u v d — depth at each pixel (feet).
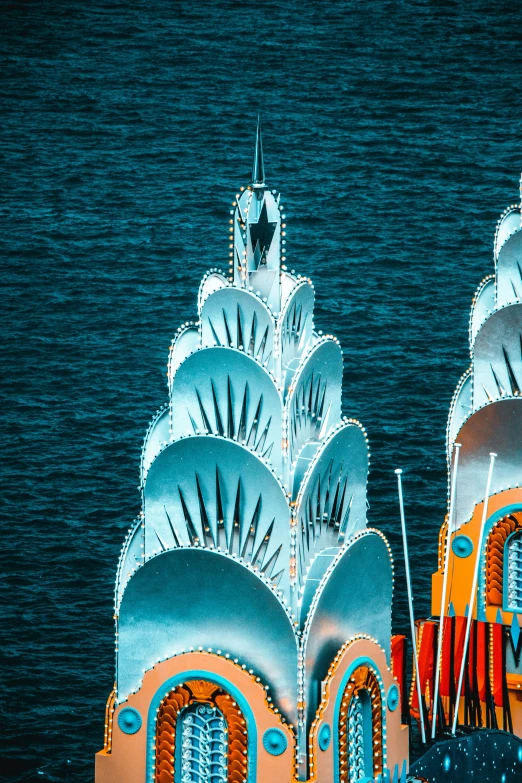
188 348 546.67
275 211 534.78
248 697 507.30
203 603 512.63
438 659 612.29
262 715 507.30
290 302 532.73
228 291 531.09
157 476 522.88
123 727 517.14
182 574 510.99
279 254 535.19
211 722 512.63
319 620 516.32
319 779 511.40
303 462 529.04
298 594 518.78
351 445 534.37
